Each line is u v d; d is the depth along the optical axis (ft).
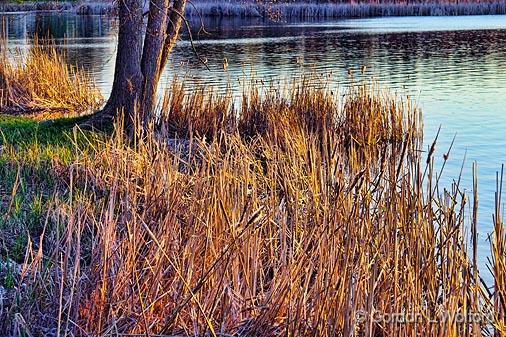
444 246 16.90
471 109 56.08
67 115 51.52
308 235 18.08
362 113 43.32
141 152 28.17
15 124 41.04
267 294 16.43
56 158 29.96
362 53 96.63
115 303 15.83
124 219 18.76
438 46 104.83
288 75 72.84
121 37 39.86
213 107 43.80
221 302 16.28
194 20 165.99
